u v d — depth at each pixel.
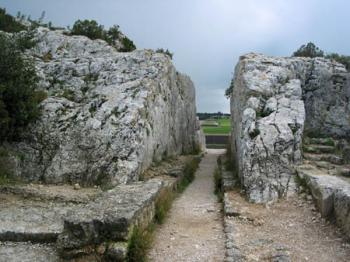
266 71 14.52
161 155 15.66
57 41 17.98
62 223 7.97
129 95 13.61
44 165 11.58
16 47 12.61
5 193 9.88
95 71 15.38
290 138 11.49
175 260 6.80
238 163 12.80
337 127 15.55
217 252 7.18
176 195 11.91
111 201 7.57
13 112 11.94
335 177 10.02
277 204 9.70
